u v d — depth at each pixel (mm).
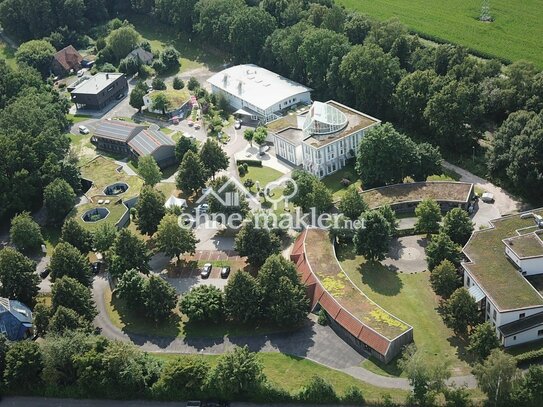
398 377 197875
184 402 199375
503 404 181375
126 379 199500
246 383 193125
